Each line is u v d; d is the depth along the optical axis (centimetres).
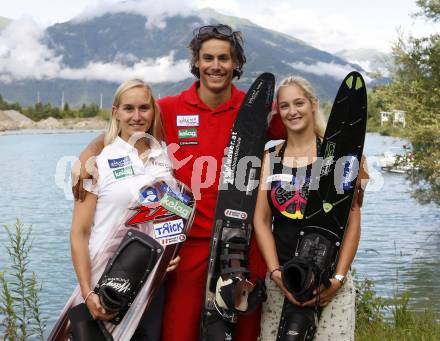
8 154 5944
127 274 319
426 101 1589
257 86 378
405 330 551
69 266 1222
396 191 2547
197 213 366
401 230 1739
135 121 340
